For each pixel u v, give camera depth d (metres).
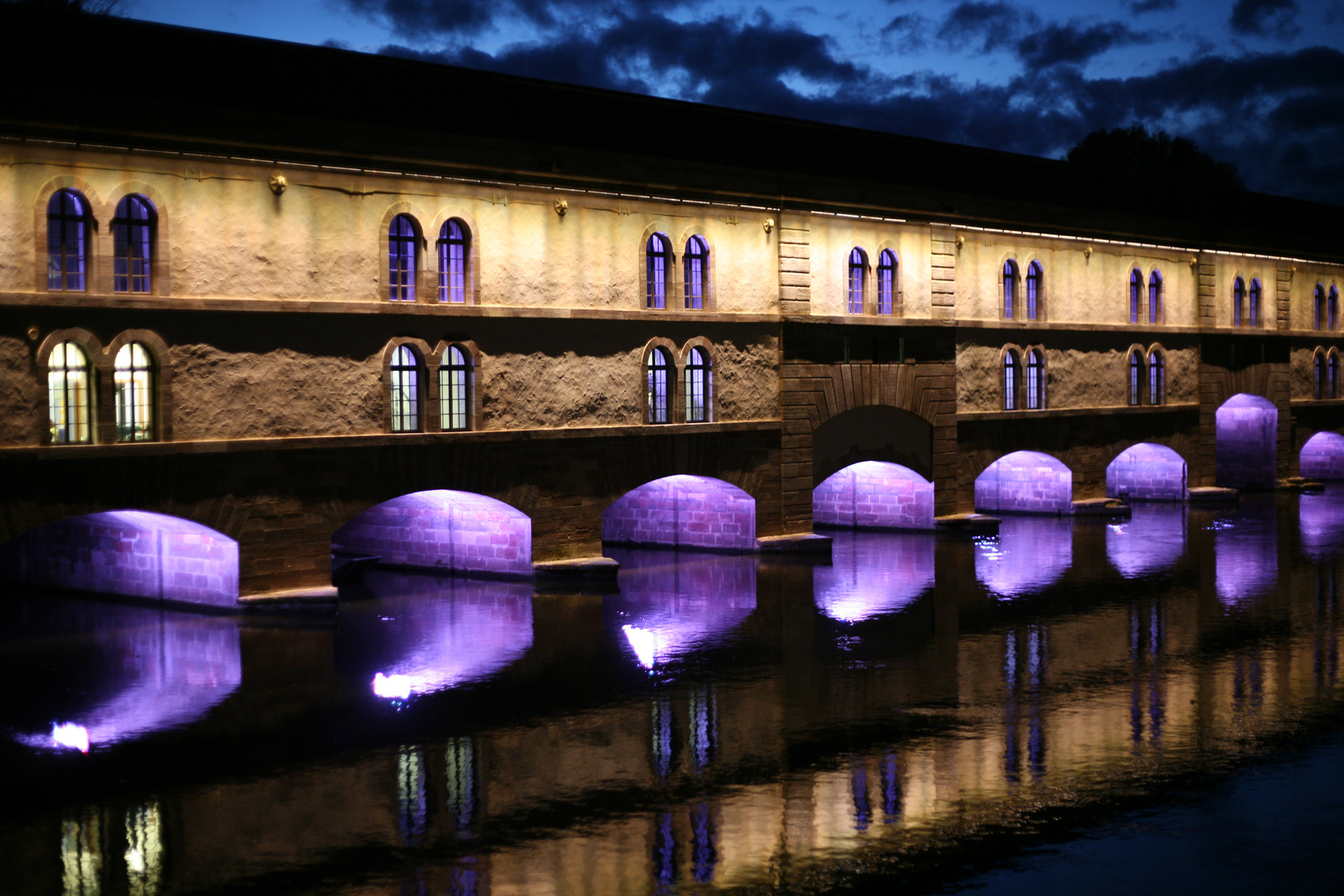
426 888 13.47
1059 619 26.88
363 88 26.88
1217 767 17.08
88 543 29.06
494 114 28.78
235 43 25.55
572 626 26.20
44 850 14.47
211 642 24.41
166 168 24.27
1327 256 53.47
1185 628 25.89
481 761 17.56
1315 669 22.42
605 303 30.97
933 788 16.36
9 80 22.16
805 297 35.06
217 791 16.38
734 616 27.28
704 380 33.53
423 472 28.17
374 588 30.61
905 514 40.31
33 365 22.97
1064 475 43.97
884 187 36.56
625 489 31.84
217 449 25.14
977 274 39.84
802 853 14.34
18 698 20.61
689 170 32.09
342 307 26.52
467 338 28.64
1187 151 79.38
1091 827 15.01
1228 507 47.50
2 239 22.50
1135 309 45.56
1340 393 56.22
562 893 13.34
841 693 21.02
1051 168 42.53
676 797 16.11
